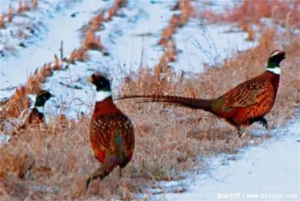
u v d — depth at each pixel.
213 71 44.28
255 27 59.03
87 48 53.47
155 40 57.22
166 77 40.47
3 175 24.88
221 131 32.06
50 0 63.84
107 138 25.12
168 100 31.23
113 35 57.56
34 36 56.06
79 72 48.47
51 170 25.88
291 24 58.19
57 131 31.47
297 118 34.25
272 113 34.00
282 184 25.28
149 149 28.66
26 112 36.28
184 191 24.97
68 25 59.59
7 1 62.56
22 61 51.22
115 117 25.52
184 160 28.16
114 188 24.78
